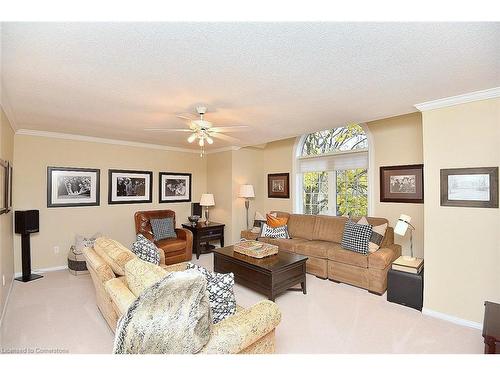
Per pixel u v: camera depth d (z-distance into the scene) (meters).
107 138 4.70
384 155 4.15
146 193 5.27
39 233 4.10
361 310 2.87
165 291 1.36
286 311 2.84
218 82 2.22
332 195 4.98
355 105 2.81
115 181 4.86
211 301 1.74
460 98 2.50
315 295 3.28
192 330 1.29
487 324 1.72
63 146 4.31
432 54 1.75
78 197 4.45
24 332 2.38
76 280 3.72
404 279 2.98
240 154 5.75
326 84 2.26
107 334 2.35
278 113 3.12
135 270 1.90
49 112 3.06
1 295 2.61
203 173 6.25
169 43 1.62
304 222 4.79
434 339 2.30
